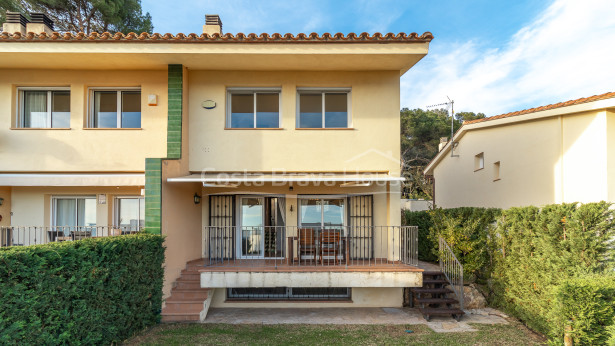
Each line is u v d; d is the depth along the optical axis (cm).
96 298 671
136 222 1185
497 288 1036
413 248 1034
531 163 1202
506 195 1340
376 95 1089
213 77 1093
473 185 1616
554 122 1109
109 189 1155
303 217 1179
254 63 1034
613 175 959
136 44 952
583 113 1024
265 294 1135
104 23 2100
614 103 927
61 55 964
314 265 995
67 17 1980
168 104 1028
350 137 1080
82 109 1070
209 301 1002
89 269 652
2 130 1050
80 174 1054
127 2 2136
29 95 1109
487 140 1488
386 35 950
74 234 1078
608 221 706
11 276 495
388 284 946
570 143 1056
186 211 1073
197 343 776
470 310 1037
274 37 956
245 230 1120
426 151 3881
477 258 1045
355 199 1159
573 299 611
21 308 507
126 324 781
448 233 1082
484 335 837
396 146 1079
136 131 1073
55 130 1056
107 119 1121
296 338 822
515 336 828
